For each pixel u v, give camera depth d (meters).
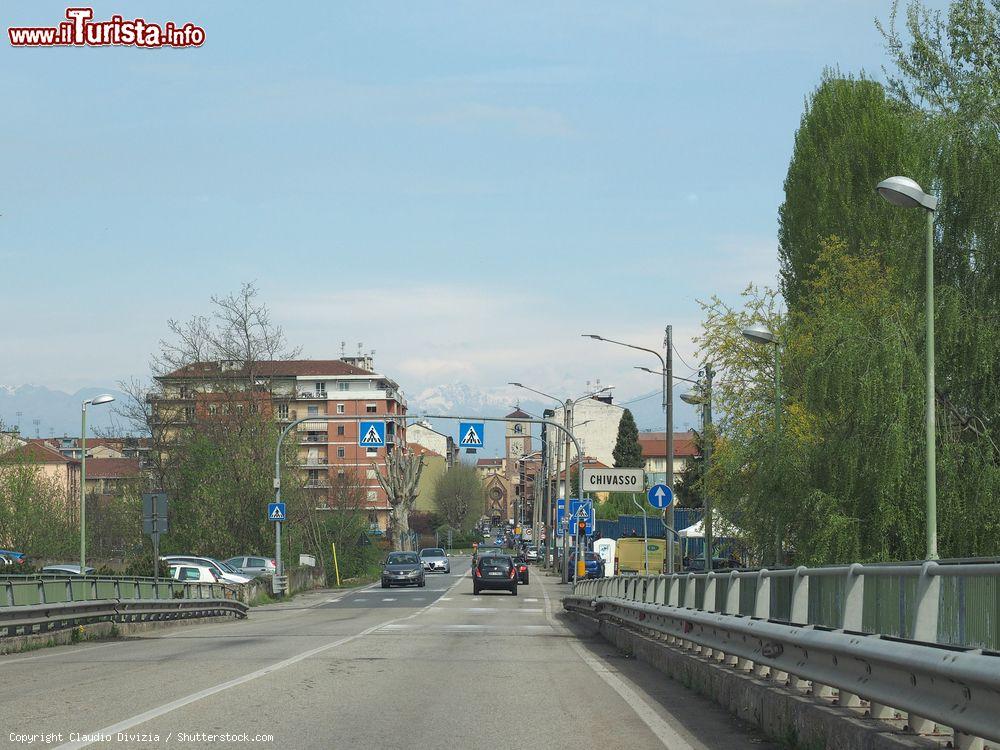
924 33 32.72
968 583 7.38
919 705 7.43
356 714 11.95
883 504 26.02
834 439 27.66
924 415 26.31
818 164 46.09
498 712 12.33
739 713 12.03
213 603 37.03
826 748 9.00
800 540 28.75
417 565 66.31
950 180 28.17
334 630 29.34
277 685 14.70
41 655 20.45
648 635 20.67
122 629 27.89
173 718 11.44
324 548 75.31
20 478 71.06
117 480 69.00
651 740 10.45
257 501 63.84
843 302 31.19
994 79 29.92
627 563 70.50
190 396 69.12
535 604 47.50
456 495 185.25
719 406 43.91
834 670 9.48
